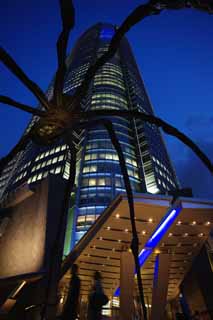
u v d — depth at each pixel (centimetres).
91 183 5050
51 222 2261
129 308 1950
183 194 2208
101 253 2280
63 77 299
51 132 321
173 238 2283
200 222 2155
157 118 301
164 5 192
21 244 2491
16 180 6506
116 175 5241
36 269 2080
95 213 4441
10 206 2998
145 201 1939
